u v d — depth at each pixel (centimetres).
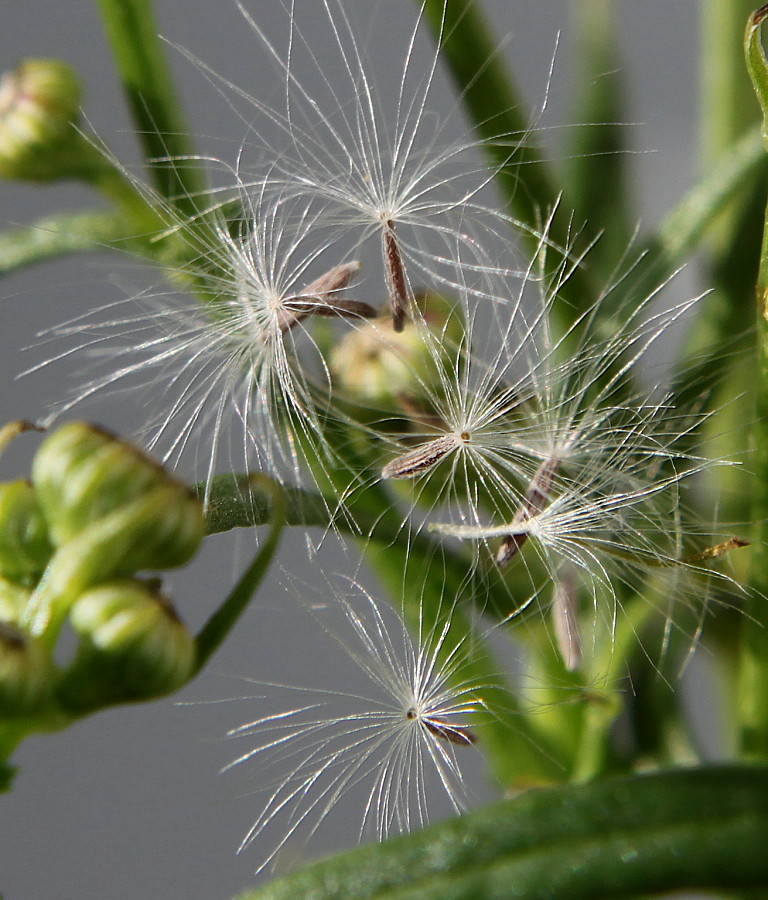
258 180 9
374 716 9
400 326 9
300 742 10
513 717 10
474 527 9
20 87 9
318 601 11
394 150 9
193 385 9
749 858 8
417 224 9
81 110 9
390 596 9
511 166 9
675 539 9
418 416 9
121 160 10
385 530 9
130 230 10
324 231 9
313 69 11
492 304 9
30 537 9
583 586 10
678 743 10
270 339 9
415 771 9
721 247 10
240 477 9
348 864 8
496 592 9
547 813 8
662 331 9
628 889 8
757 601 9
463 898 8
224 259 9
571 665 9
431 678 9
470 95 9
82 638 8
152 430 9
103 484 9
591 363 9
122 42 9
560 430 9
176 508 9
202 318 9
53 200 13
